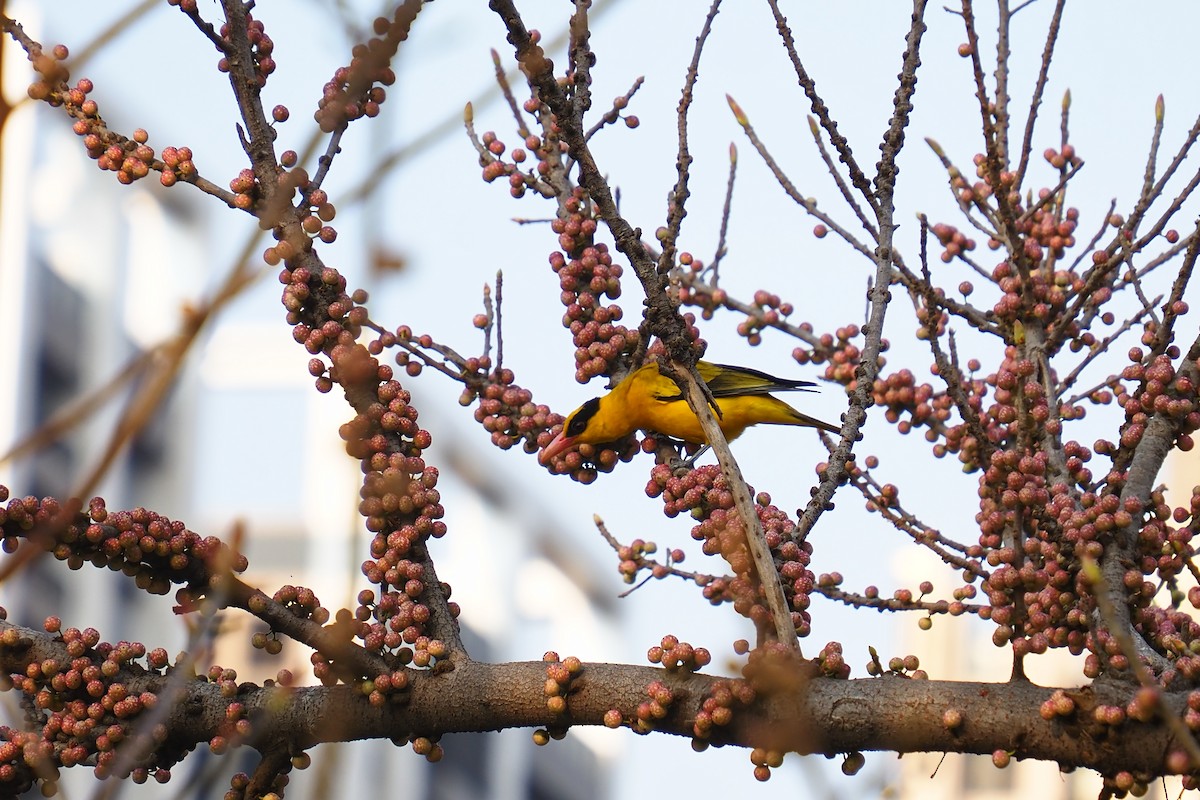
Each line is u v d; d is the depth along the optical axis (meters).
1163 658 9.20
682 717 8.84
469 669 9.36
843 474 10.62
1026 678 8.68
